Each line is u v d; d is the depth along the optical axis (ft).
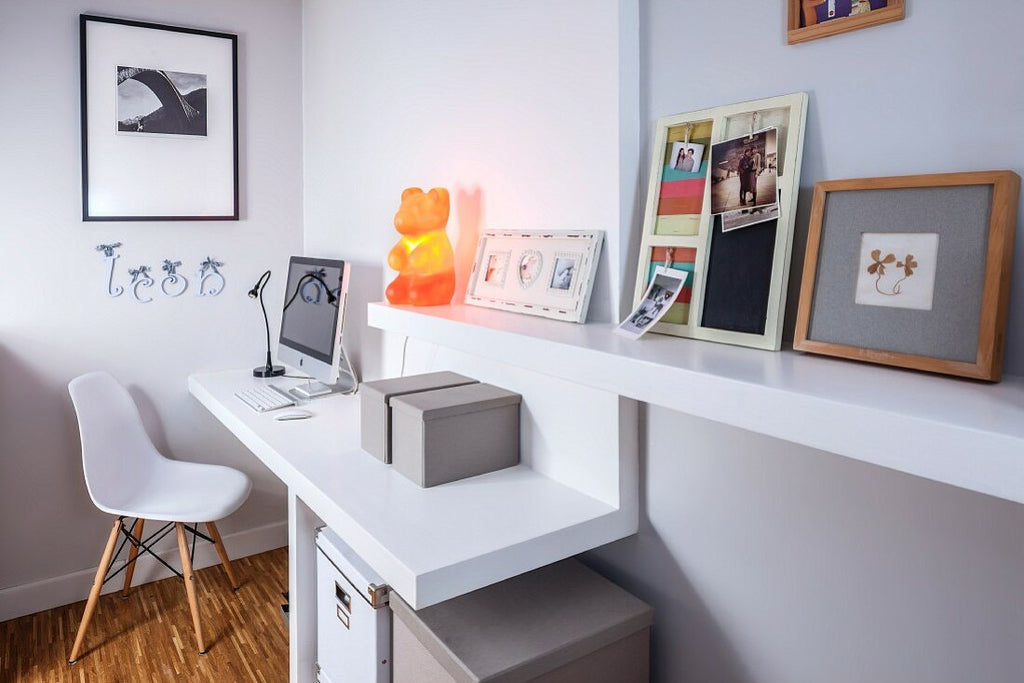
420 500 5.45
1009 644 3.42
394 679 5.49
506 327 5.07
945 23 3.43
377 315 6.64
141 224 9.32
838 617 4.09
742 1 4.33
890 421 2.72
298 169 10.39
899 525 3.78
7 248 8.56
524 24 5.89
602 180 5.25
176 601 9.18
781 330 3.96
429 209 6.50
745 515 4.55
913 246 3.40
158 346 9.60
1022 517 3.33
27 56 8.46
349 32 8.80
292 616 6.95
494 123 6.36
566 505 5.33
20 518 8.89
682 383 3.56
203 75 9.46
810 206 4.04
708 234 4.38
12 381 8.71
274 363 10.49
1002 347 3.14
